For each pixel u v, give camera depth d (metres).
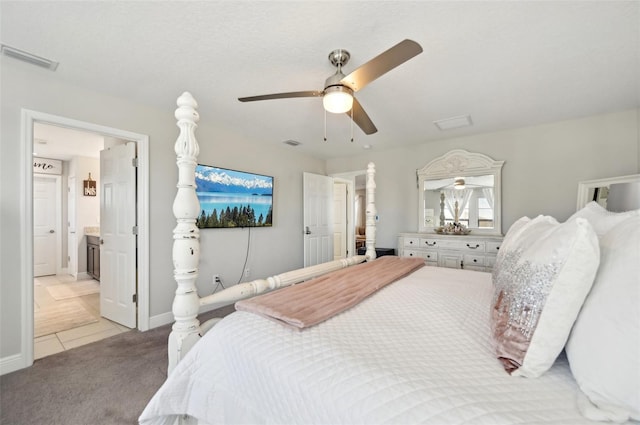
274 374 0.88
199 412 1.07
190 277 1.35
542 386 0.73
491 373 0.79
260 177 3.92
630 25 1.58
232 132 3.58
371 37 1.70
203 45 1.79
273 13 1.51
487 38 1.71
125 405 1.64
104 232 3.05
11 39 1.72
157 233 2.82
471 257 3.45
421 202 4.15
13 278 2.01
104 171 3.06
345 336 1.01
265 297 1.38
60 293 4.06
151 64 2.01
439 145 4.03
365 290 1.53
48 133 3.67
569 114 2.99
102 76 2.17
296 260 4.52
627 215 0.95
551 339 0.76
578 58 1.92
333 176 5.13
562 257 0.77
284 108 2.80
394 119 3.11
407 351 0.91
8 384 1.83
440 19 1.55
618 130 2.91
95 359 2.16
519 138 3.45
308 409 0.78
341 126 3.35
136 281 2.77
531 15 1.51
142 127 2.71
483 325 1.12
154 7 1.47
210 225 3.32
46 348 2.35
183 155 1.40
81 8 1.47
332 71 2.10
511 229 1.69
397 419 0.65
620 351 0.61
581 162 3.09
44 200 5.23
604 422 0.58
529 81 2.25
